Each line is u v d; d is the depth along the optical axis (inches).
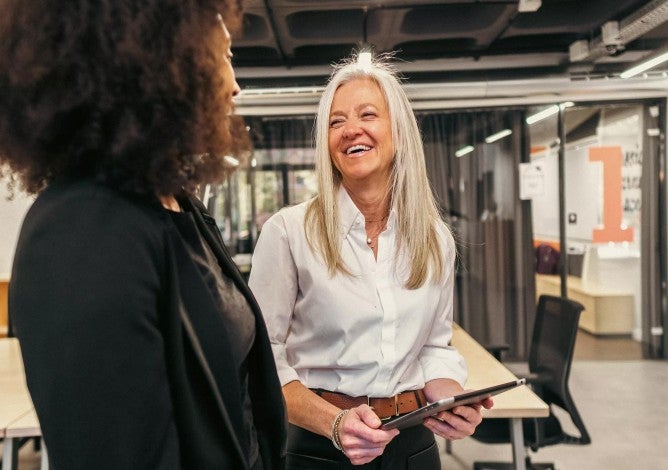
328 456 47.1
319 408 45.4
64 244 21.0
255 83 213.0
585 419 157.3
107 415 20.5
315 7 172.2
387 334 47.4
